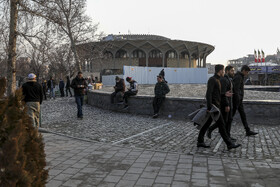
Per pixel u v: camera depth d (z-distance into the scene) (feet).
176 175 12.06
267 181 11.13
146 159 14.62
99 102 44.09
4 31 43.06
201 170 12.67
